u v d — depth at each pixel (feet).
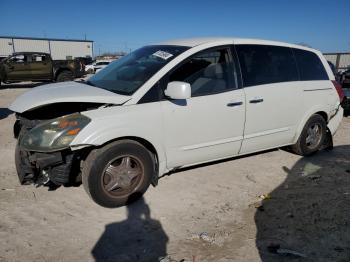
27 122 11.78
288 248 9.66
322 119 17.29
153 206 12.01
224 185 13.87
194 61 12.88
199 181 14.17
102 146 11.26
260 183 14.15
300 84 15.88
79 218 11.14
